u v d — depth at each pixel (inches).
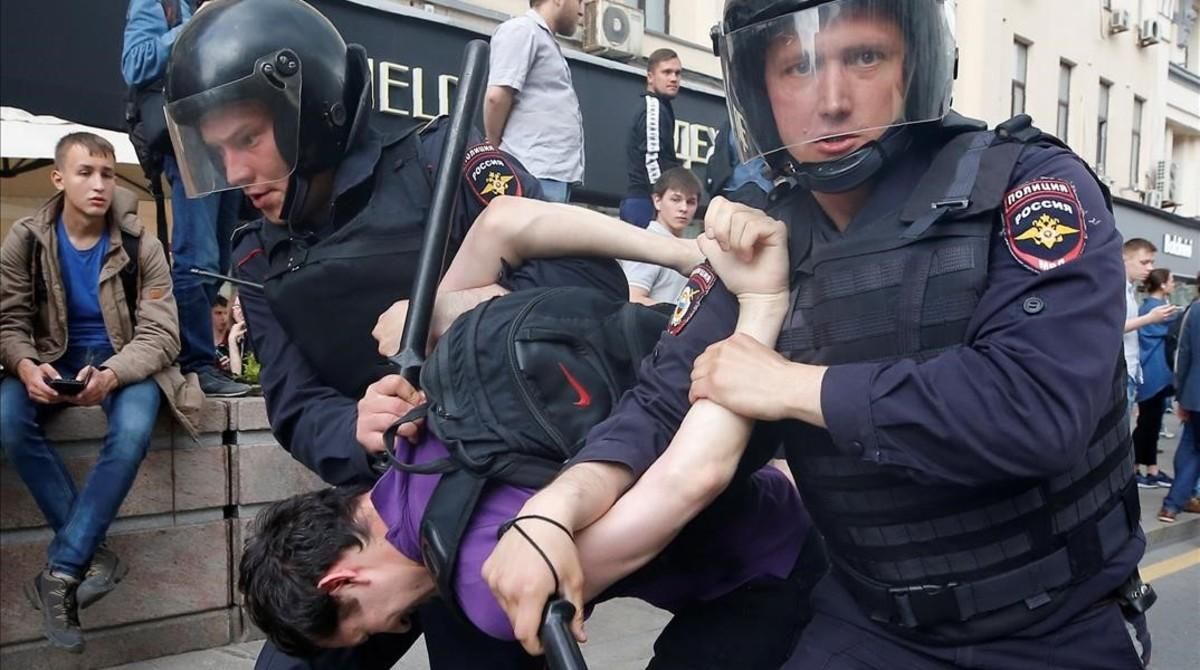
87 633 127.3
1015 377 46.4
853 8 51.2
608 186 268.2
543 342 60.7
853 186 53.8
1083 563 52.4
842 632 58.6
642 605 160.9
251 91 71.0
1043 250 48.2
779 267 56.0
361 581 59.7
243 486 140.2
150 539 131.9
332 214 76.1
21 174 204.7
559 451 58.4
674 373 57.3
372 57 213.6
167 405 132.6
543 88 152.6
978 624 53.3
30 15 173.5
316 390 79.3
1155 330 280.1
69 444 127.2
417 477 60.4
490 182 77.0
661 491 52.7
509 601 49.7
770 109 55.1
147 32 136.2
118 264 128.3
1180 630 164.6
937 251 50.9
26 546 123.3
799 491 60.3
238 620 139.7
